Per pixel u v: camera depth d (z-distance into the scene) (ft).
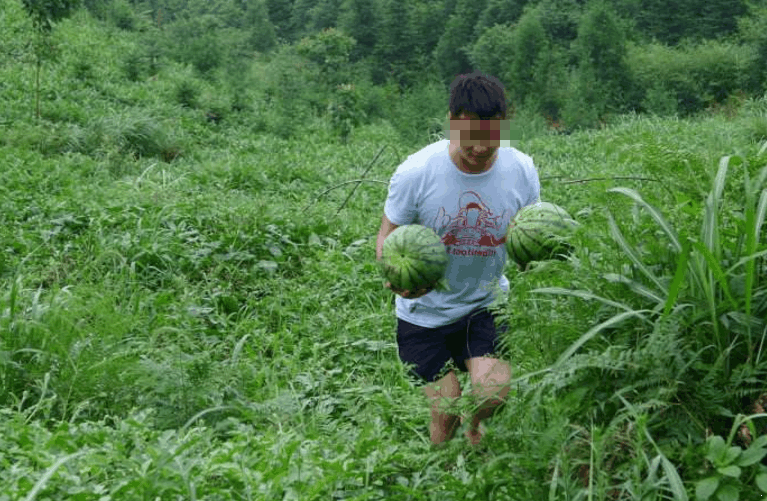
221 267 24.73
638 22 181.27
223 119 69.36
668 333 9.23
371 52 197.16
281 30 244.42
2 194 31.12
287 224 28.50
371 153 59.62
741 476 8.86
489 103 11.68
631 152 11.89
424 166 12.72
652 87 141.79
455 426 13.55
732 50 144.87
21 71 65.82
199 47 99.76
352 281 24.29
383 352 19.74
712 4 178.70
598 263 10.53
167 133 52.31
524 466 9.62
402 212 13.00
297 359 19.07
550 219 11.36
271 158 51.85
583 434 9.58
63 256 24.85
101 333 17.49
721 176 9.86
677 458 9.07
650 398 9.27
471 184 12.71
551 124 134.82
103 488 11.02
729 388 9.28
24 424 13.62
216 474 11.55
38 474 11.10
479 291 13.35
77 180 36.19
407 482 12.03
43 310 17.65
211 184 39.17
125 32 107.14
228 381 16.63
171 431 12.57
